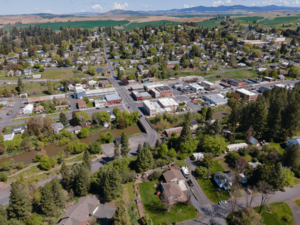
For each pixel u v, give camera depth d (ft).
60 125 444.14
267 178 270.46
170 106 530.27
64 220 225.35
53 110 535.60
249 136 378.94
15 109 540.11
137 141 406.41
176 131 426.51
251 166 305.12
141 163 304.30
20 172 320.29
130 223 214.48
